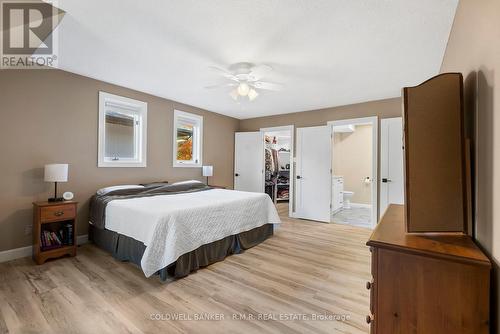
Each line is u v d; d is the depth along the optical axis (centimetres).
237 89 313
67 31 217
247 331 161
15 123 274
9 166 271
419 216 117
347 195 658
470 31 130
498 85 87
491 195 93
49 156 300
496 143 88
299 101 448
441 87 116
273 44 238
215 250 278
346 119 471
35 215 267
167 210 238
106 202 295
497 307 86
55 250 270
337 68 293
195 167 504
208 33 219
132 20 200
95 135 344
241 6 181
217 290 212
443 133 116
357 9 182
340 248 326
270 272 250
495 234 89
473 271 88
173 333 157
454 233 115
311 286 221
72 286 213
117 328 161
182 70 308
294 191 536
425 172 117
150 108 416
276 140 789
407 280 98
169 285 219
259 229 356
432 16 188
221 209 286
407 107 119
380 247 103
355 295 207
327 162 489
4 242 267
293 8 182
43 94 295
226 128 586
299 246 335
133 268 252
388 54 255
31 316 171
